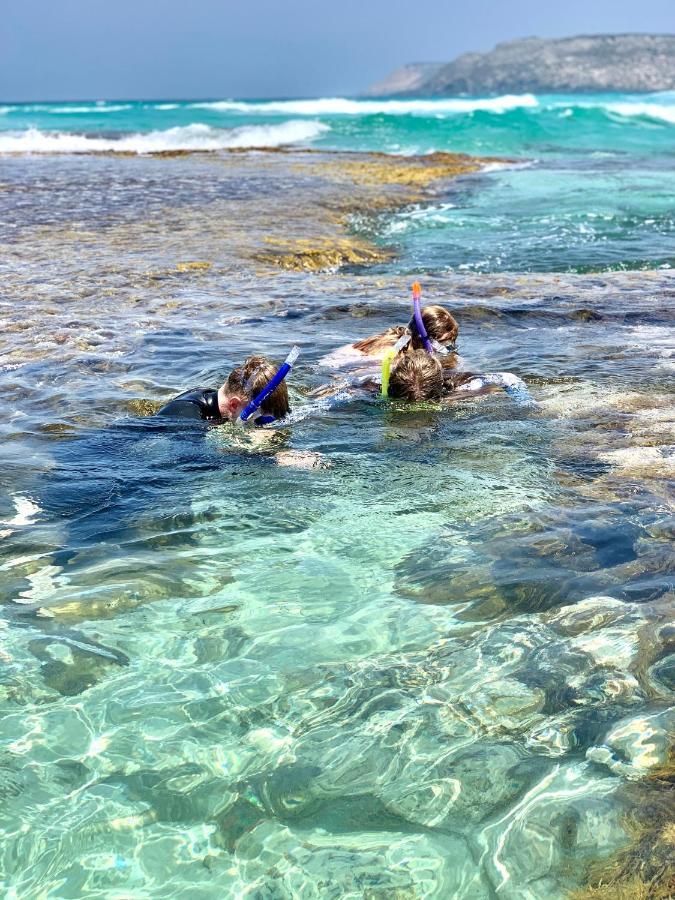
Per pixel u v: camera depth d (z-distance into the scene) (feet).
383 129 81.30
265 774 5.10
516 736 5.39
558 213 32.09
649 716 5.51
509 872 4.39
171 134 72.18
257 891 4.32
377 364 12.61
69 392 11.65
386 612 6.62
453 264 23.57
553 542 7.53
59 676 5.97
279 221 29.22
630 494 8.41
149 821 4.75
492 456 9.41
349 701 5.73
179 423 10.30
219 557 7.42
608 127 81.66
